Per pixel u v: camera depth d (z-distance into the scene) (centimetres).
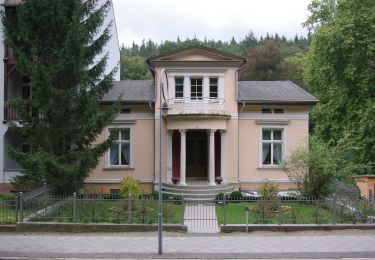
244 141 2672
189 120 2506
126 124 2677
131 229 1620
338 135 3073
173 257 1273
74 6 2097
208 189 2448
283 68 5662
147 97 2659
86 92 2069
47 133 2059
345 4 2867
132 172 2664
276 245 1429
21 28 2045
